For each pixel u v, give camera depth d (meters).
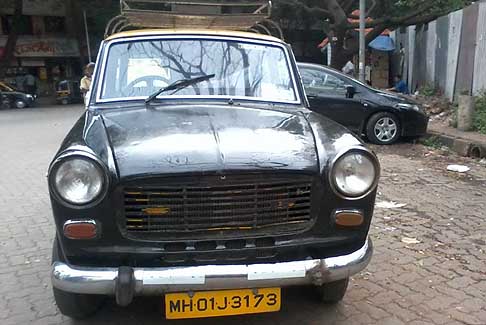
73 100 31.41
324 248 2.87
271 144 2.89
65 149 2.73
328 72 9.91
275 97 3.88
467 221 5.34
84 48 36.03
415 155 9.02
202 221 2.72
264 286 2.70
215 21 5.30
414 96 15.28
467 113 10.56
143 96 3.73
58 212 2.67
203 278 2.62
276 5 22.20
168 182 2.65
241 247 2.75
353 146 2.83
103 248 2.68
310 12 21.72
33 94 31.48
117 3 32.91
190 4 5.30
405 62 19.12
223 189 2.71
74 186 2.62
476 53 12.52
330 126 3.29
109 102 3.68
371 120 9.77
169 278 2.61
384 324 3.31
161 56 3.95
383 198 6.21
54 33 36.25
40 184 7.27
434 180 7.16
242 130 3.05
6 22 34.34
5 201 6.38
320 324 3.32
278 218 2.79
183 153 2.74
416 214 5.58
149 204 2.67
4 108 26.91
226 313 2.80
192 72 3.89
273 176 2.74
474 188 6.72
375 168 2.82
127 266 2.67
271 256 2.79
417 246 4.64
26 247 4.77
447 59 14.53
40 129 14.59
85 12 33.88
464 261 4.30
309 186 2.79
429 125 11.56
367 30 21.66
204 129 3.03
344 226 2.85
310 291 3.76
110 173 2.63
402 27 19.25
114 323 3.35
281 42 4.22
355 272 2.86
